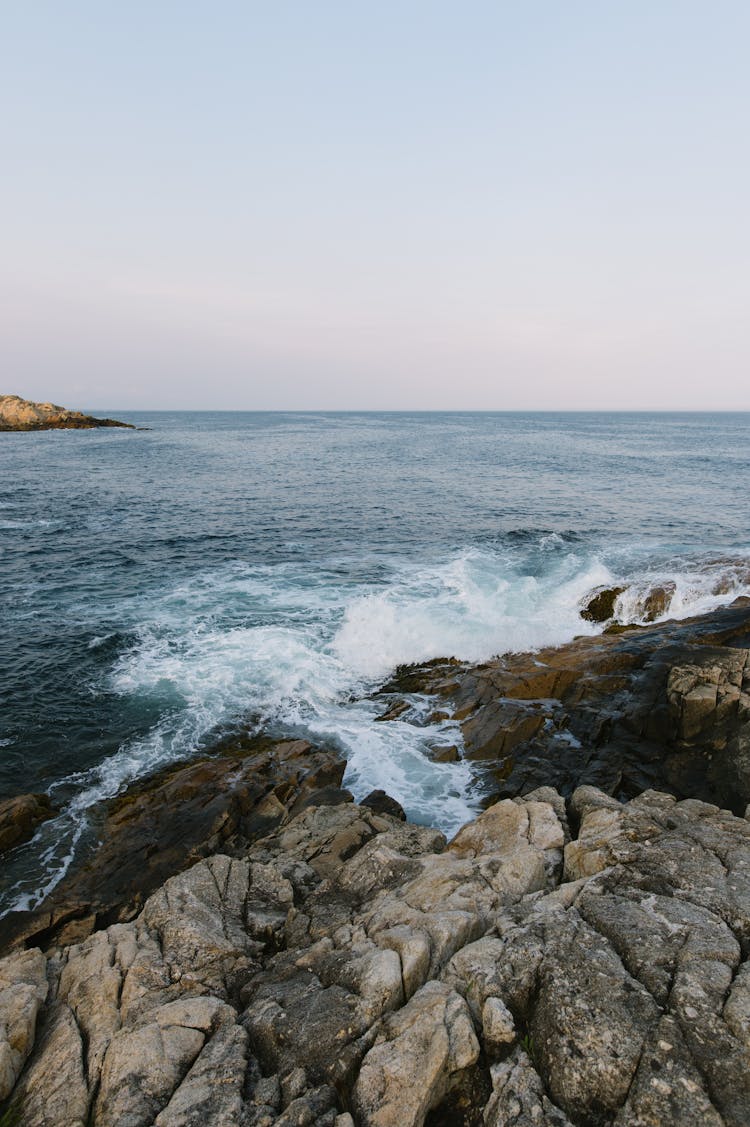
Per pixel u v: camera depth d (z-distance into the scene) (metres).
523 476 49.38
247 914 7.94
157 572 24.73
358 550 28.00
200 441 86.62
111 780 12.27
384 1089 4.97
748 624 15.05
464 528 31.83
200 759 12.92
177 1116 5.02
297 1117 4.88
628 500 38.44
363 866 8.66
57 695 15.22
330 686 15.92
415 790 11.99
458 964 6.06
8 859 10.25
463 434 104.62
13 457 62.31
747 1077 4.52
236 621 19.66
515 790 11.57
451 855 8.64
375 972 5.98
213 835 10.30
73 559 26.27
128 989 6.66
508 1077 4.98
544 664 15.49
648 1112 4.45
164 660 17.03
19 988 6.73
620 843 7.61
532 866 7.67
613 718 12.73
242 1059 5.52
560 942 5.96
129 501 38.69
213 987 6.70
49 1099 5.52
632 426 140.00
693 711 11.70
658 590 19.11
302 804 11.20
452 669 16.47
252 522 33.28
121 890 9.43
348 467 55.69
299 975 6.51
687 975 5.36
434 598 21.08
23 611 20.42
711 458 62.28
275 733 13.90
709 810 8.62
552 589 21.64
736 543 27.45
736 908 6.21
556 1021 5.18
